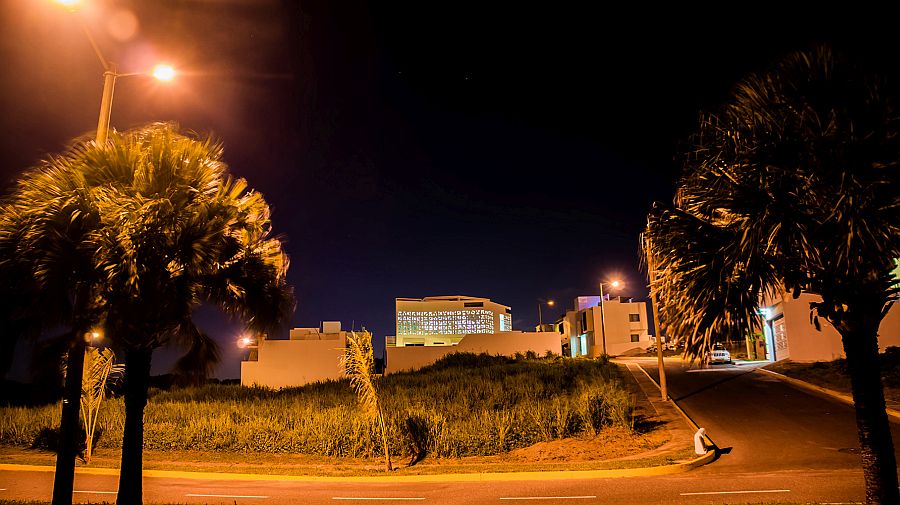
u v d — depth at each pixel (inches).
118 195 349.7
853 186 273.1
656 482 613.6
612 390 1109.7
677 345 334.6
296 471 787.4
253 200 411.8
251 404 1257.4
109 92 408.8
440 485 675.4
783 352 1784.0
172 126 381.7
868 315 311.4
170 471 804.0
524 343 2290.8
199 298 394.3
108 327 357.1
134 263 339.6
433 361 2148.1
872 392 311.7
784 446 780.6
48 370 362.3
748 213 299.9
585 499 545.0
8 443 1060.5
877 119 283.3
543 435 905.5
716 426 941.8
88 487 689.0
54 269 343.0
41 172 362.0
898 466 581.0
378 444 900.0
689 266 314.5
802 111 290.2
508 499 565.9
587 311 3134.8
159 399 1510.8
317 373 1969.7
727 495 520.7
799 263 315.9
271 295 416.8
